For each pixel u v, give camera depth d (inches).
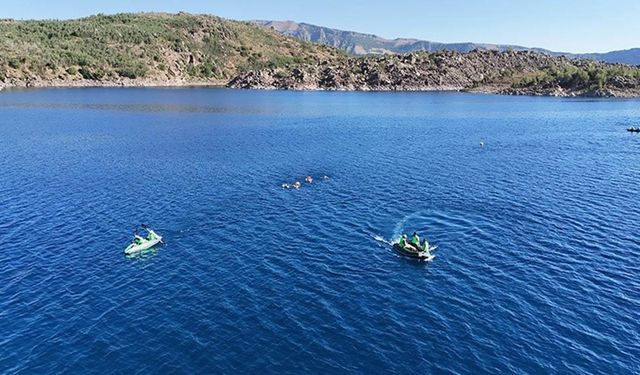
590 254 1958.7
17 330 1451.8
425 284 1733.5
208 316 1520.7
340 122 6018.7
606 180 3100.4
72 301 1616.6
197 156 3826.3
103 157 3757.4
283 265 1877.5
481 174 3275.1
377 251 2012.8
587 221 2327.8
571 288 1690.5
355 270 1840.6
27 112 6486.2
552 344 1384.1
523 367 1288.1
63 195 2738.7
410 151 4106.8
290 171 3346.5
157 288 1702.8
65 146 4188.0
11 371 1274.6
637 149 4215.1
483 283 1737.2
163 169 3378.4
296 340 1397.6
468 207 2554.1
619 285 1707.7
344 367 1284.4
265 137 4790.8
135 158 3732.8
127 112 6702.8
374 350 1355.8
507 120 6318.9
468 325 1477.6
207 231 2219.5
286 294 1654.8
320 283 1736.0
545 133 5191.9
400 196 2753.4
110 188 2886.3
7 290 1683.1
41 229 2228.1
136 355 1337.4
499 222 2329.0
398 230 2240.4
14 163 3521.2
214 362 1304.1
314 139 4699.8
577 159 3791.8
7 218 2358.5
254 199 2687.0
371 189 2901.1
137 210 2492.6
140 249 2009.1
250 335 1421.0
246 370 1272.1
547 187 2933.1
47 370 1279.5
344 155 3912.4
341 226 2289.6
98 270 1839.3
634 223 2293.3
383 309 1565.0
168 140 4554.6
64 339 1409.9
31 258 1931.6
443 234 2188.7
